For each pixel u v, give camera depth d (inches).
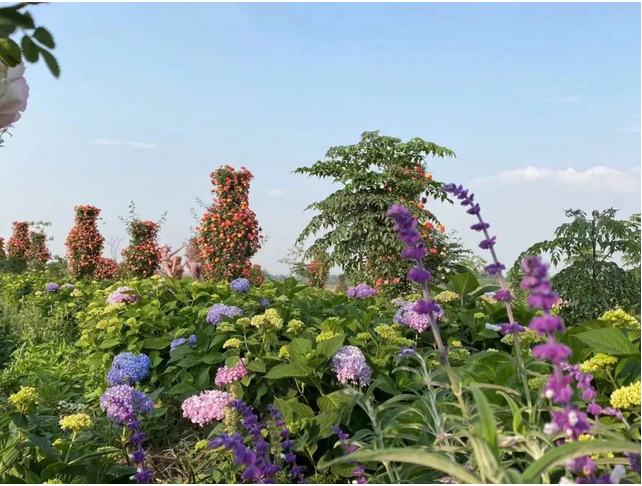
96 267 528.7
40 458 84.5
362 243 385.7
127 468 81.2
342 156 405.4
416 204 377.7
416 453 34.5
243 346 121.3
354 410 95.1
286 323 139.9
